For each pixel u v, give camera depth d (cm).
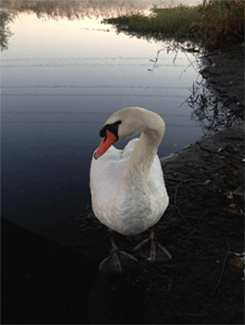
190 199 129
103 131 77
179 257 106
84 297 94
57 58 272
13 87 217
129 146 112
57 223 118
